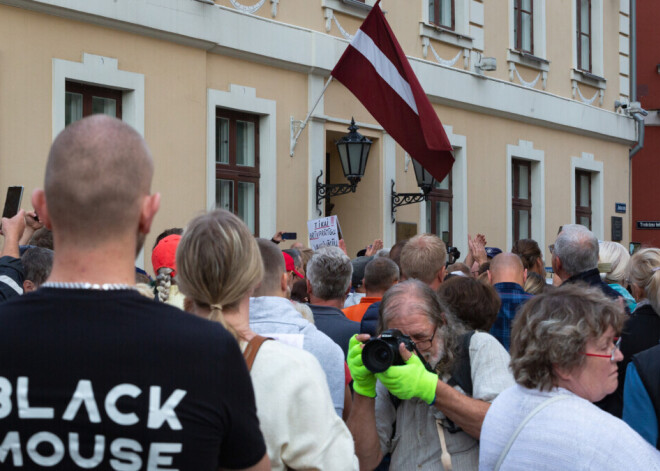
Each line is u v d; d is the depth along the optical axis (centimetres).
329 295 415
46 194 169
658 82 1842
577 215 1518
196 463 164
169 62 825
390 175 1090
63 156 168
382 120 895
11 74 700
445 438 280
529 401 213
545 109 1384
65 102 757
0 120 691
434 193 1191
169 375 164
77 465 162
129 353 163
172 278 338
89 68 755
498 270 450
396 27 1099
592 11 1544
